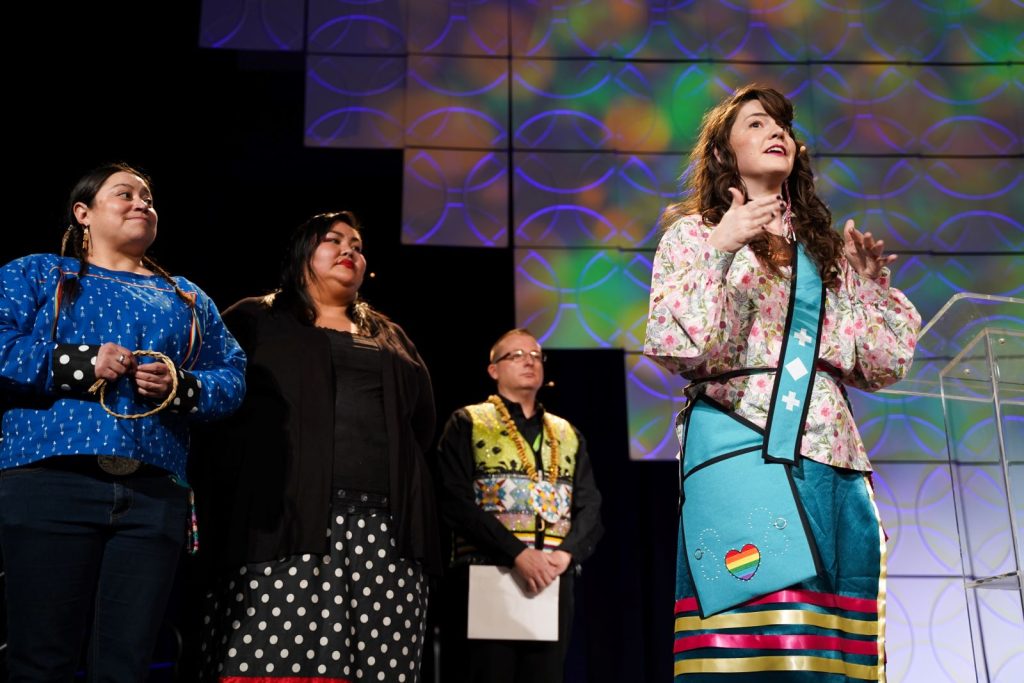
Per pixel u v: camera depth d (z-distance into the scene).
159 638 3.62
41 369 2.13
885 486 4.41
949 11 5.00
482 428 3.54
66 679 2.09
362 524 2.59
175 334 2.38
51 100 4.31
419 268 4.73
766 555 1.63
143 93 4.50
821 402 1.73
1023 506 1.82
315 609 2.47
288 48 4.75
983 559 1.96
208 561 2.54
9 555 2.10
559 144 4.81
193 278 4.43
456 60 4.87
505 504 3.42
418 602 2.65
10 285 2.27
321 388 2.65
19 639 2.07
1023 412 1.85
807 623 1.61
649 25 4.97
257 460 2.56
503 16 4.93
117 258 2.45
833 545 1.67
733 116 1.97
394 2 4.91
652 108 4.89
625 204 4.76
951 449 2.07
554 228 4.71
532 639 3.21
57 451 2.13
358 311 2.99
